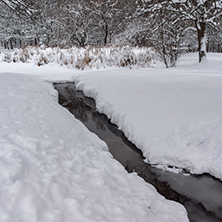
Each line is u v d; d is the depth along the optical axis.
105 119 4.58
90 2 19.67
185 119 3.29
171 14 11.03
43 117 3.33
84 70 10.39
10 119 2.75
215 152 2.65
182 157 2.70
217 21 10.48
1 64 11.55
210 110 3.40
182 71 8.32
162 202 1.97
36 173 1.74
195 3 10.20
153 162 2.80
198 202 2.19
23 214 1.30
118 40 19.05
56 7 20.94
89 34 20.61
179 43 10.27
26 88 5.26
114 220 1.49
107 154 2.74
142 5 12.37
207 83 5.50
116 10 21.16
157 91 4.96
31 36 23.39
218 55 14.34
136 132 3.37
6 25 24.80
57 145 2.32
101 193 1.80
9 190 1.44
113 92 5.32
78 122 4.01
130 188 2.06
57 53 11.76
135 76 7.21
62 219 1.33
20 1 8.85
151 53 12.02
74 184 1.79
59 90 7.22
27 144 2.08
